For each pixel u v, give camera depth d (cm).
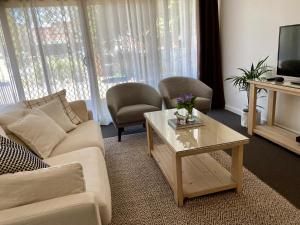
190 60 432
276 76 312
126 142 326
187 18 412
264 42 335
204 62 434
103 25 377
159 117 259
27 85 369
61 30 363
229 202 189
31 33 352
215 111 439
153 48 409
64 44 368
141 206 193
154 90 361
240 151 189
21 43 354
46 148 202
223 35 430
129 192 213
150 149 277
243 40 379
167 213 183
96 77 392
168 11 401
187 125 222
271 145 285
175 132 210
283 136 281
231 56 416
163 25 406
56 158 189
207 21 414
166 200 198
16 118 215
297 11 277
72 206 105
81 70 385
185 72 438
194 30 426
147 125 267
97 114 407
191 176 210
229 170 233
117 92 355
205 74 440
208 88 360
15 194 109
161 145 286
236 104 422
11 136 198
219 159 258
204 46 428
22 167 128
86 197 110
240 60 393
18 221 99
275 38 315
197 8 409
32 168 131
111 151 301
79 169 119
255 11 344
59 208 104
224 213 178
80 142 218
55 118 246
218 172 214
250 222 168
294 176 219
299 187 203
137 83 371
